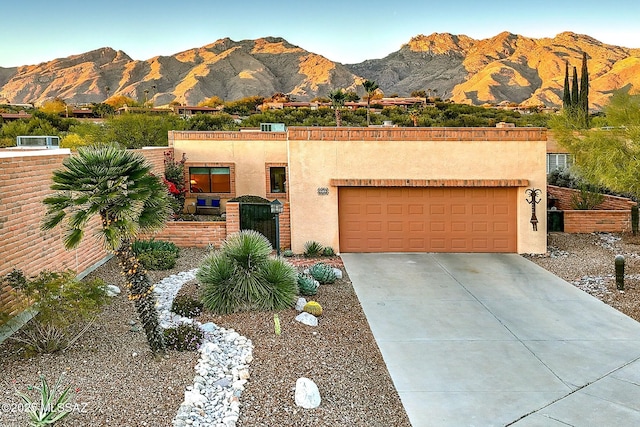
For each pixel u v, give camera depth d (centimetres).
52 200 763
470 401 750
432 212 1736
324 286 1323
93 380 721
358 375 813
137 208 779
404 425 681
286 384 754
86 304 820
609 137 1473
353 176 1711
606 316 1112
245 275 1080
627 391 780
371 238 1747
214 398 698
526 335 1009
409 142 1697
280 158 2470
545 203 1706
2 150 1658
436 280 1403
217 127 5131
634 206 1923
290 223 1730
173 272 1396
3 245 942
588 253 1684
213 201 2448
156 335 806
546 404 743
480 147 1697
